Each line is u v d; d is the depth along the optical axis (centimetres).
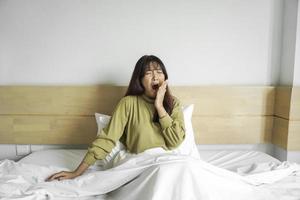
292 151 182
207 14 189
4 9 176
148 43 187
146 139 140
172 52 190
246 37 193
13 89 176
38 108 179
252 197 116
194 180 108
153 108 147
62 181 122
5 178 124
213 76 194
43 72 183
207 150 191
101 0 181
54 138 182
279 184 130
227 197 114
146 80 147
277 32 194
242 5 190
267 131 193
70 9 180
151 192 105
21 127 179
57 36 181
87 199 117
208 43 191
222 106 188
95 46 184
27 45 180
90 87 180
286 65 190
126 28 185
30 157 164
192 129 173
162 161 117
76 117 182
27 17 178
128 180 121
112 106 183
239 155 175
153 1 184
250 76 197
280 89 186
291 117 177
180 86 186
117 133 141
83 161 134
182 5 187
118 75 188
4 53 179
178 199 104
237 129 191
